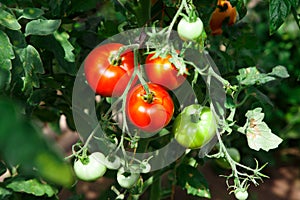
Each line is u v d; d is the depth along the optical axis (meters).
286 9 0.73
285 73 0.89
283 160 2.43
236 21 0.95
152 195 1.05
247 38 1.00
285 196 2.14
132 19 0.91
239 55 1.06
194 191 0.92
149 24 0.84
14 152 0.23
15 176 0.78
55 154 0.24
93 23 0.99
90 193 1.91
